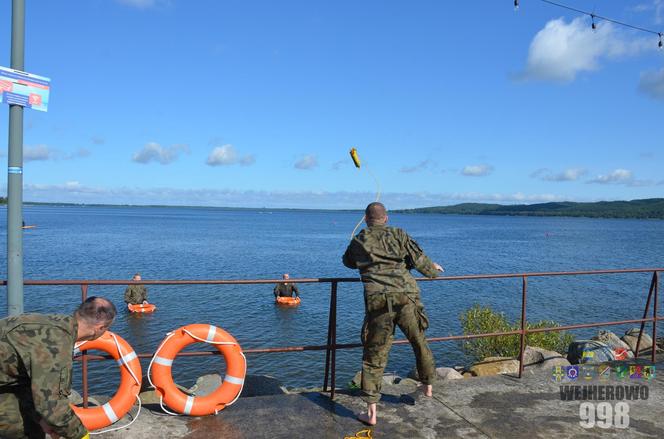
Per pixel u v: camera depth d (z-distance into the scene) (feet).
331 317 15.19
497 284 91.50
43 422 8.39
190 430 12.89
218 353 14.16
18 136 12.73
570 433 13.28
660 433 13.41
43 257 122.52
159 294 72.69
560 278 102.22
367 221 14.15
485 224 603.26
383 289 13.01
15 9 12.72
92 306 8.89
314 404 14.79
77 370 37.09
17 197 12.73
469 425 13.64
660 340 30.78
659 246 215.51
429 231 378.73
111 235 223.51
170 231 277.03
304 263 126.52
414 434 13.03
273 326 55.47
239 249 166.50
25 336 8.21
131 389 13.06
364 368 13.52
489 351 39.68
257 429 13.05
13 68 12.77
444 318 61.82
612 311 68.33
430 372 14.61
